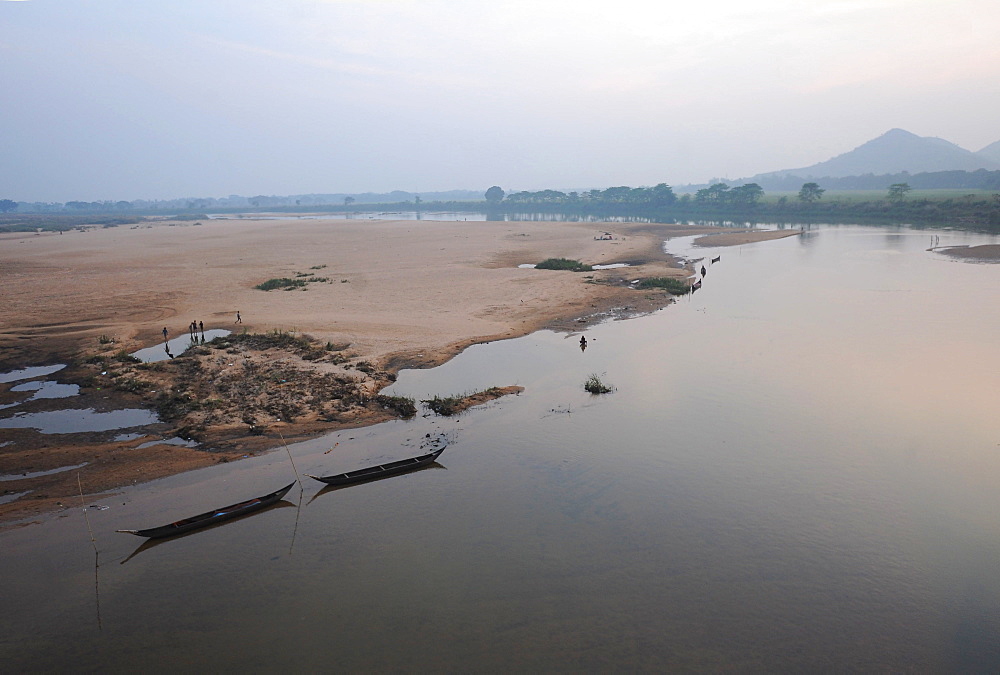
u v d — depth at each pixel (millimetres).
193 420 29438
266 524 21125
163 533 20141
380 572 18359
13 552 19578
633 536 19703
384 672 14477
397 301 56469
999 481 22531
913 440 25984
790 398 31047
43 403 32219
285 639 15719
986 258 74250
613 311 51969
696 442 26328
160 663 15055
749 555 18562
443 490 23031
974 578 17297
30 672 14859
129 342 44000
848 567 17891
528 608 16562
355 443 27047
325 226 177750
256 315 51062
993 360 35906
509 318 49344
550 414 29844
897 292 56656
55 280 71312
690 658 14602
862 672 14031
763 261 81188
